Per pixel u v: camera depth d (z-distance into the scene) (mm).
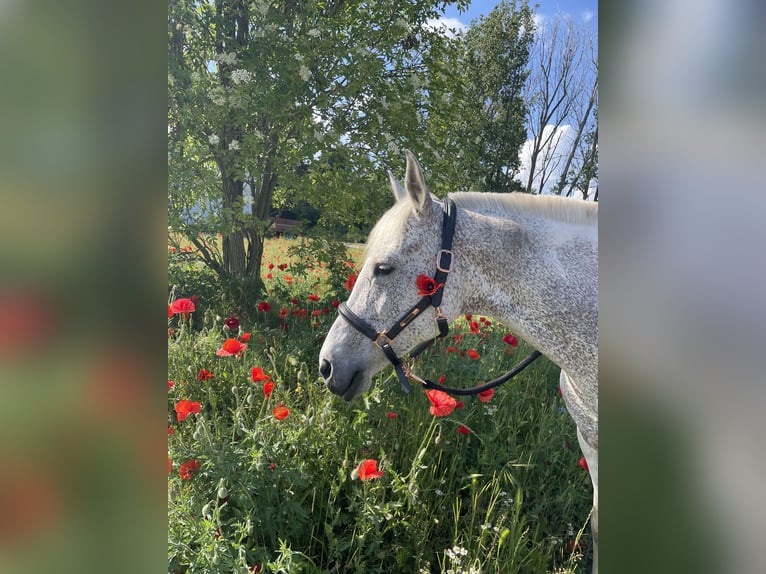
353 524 1658
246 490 1437
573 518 1938
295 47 3082
